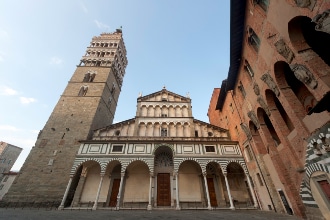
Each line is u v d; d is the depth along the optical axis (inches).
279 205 733.9
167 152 1187.9
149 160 1048.2
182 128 1286.9
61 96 1422.2
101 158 1042.1
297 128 514.9
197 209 895.7
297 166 553.9
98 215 625.9
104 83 1555.1
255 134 914.7
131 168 1136.8
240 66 893.2
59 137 1183.6
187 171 1148.5
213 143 1139.3
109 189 1047.0
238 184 1109.7
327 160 428.1
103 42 2006.6
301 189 569.9
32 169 1038.4
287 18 457.1
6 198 923.4
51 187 979.3
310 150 484.1
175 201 999.0
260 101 725.9
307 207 544.1
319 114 442.6
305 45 440.1
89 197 1013.8
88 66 1679.4
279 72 573.9
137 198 1025.5
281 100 569.0
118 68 1982.0
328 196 454.3
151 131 1269.7
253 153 930.1
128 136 1197.7
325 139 424.2
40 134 1207.6
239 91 988.6
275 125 651.5
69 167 1059.9
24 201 921.5
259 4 608.7
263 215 645.3
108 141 1115.9
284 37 483.2
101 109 1456.7
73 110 1342.3
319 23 340.5
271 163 786.8
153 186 1054.4
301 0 388.2
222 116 1422.2
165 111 1412.4
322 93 384.8
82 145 1094.4
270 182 795.4
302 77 433.7
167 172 1119.6
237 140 1140.5
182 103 1460.4
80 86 1514.5
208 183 1112.2
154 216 614.5
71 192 1007.6
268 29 561.6
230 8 675.4
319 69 397.4
